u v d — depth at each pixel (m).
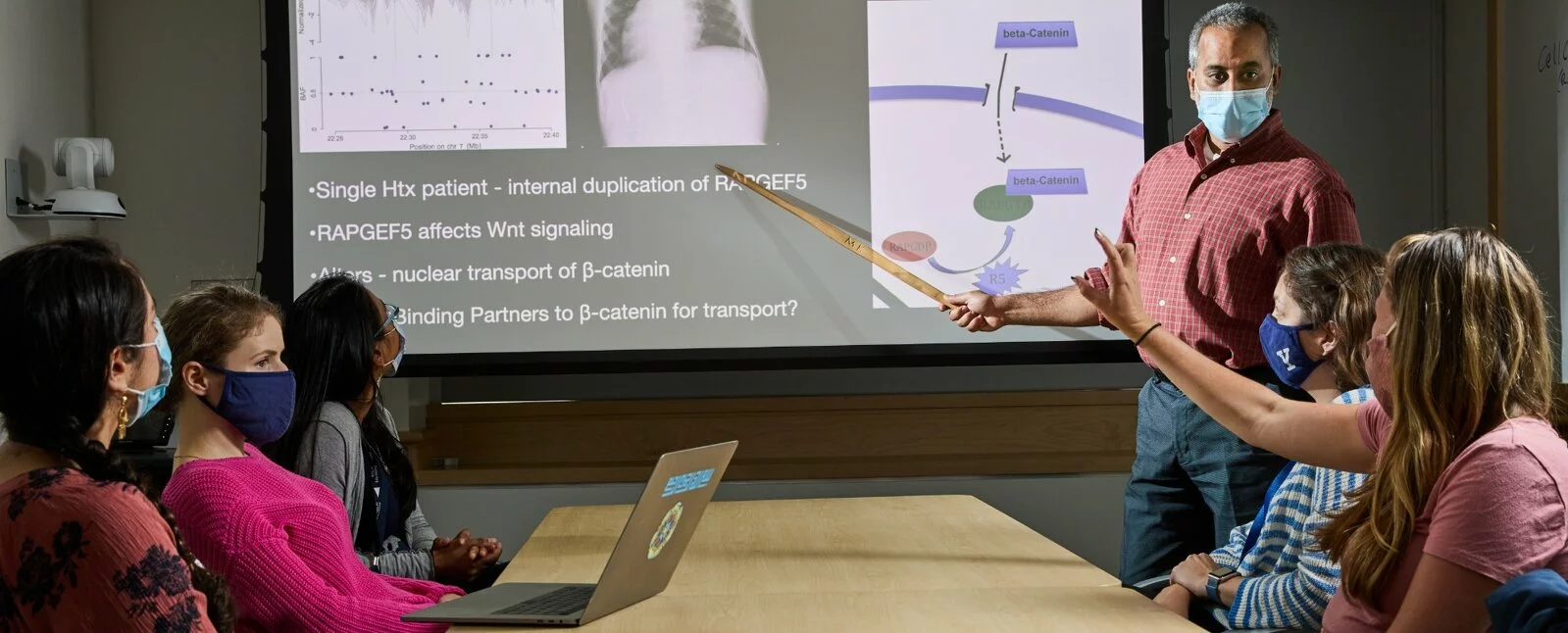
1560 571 1.31
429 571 2.40
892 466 3.63
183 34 3.79
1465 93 3.76
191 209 3.78
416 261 3.55
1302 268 2.09
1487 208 3.61
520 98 3.54
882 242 3.56
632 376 3.87
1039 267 3.57
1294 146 2.86
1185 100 3.83
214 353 1.79
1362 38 3.89
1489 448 1.35
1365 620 1.50
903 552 2.15
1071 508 3.60
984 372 3.88
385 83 3.54
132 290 1.26
